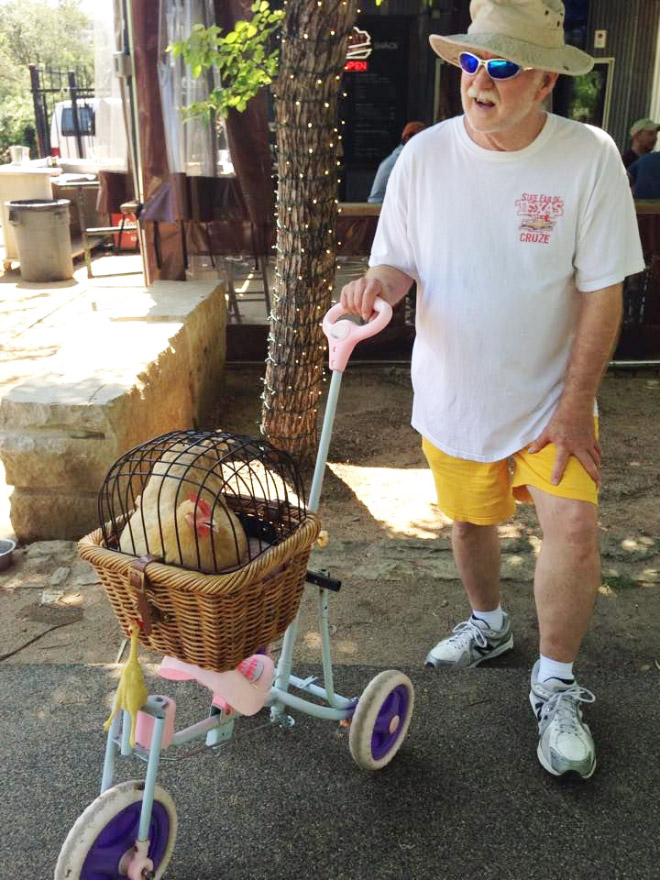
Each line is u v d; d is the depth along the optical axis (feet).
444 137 7.29
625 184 6.97
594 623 11.10
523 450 7.70
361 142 30.22
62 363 14.42
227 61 16.92
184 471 6.13
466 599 11.74
